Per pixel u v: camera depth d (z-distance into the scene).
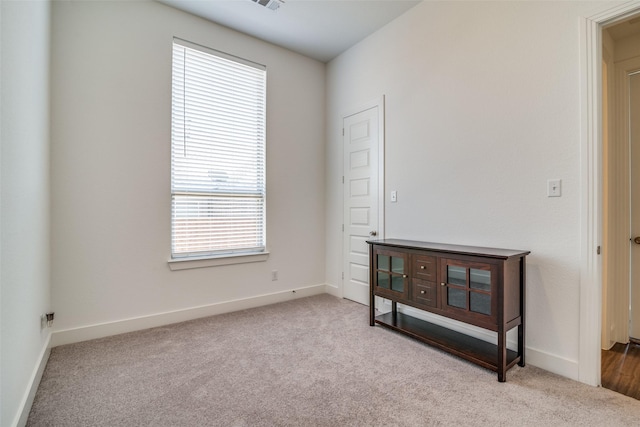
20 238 1.56
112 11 2.69
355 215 3.64
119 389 1.87
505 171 2.30
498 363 1.95
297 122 3.84
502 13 2.31
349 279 3.75
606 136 2.43
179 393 1.83
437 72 2.76
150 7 2.87
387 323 2.77
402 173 3.07
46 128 2.28
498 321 1.95
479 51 2.45
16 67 1.51
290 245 3.78
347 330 2.79
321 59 3.99
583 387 1.87
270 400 1.76
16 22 1.51
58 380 1.96
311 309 3.39
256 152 3.55
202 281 3.16
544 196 2.09
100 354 2.32
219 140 3.29
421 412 1.65
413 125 2.97
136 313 2.80
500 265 1.95
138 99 2.81
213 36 3.21
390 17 3.12
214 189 3.26
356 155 3.61
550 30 2.06
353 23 3.21
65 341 2.49
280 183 3.71
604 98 2.43
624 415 1.61
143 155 2.84
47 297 2.33
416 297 2.47
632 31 2.40
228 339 2.60
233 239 3.39
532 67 2.15
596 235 1.87
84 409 1.68
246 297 3.44
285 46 3.68
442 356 2.29
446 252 2.24
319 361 2.21
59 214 2.48
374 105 3.37
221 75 3.29
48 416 1.62
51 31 2.44
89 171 2.60
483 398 1.76
